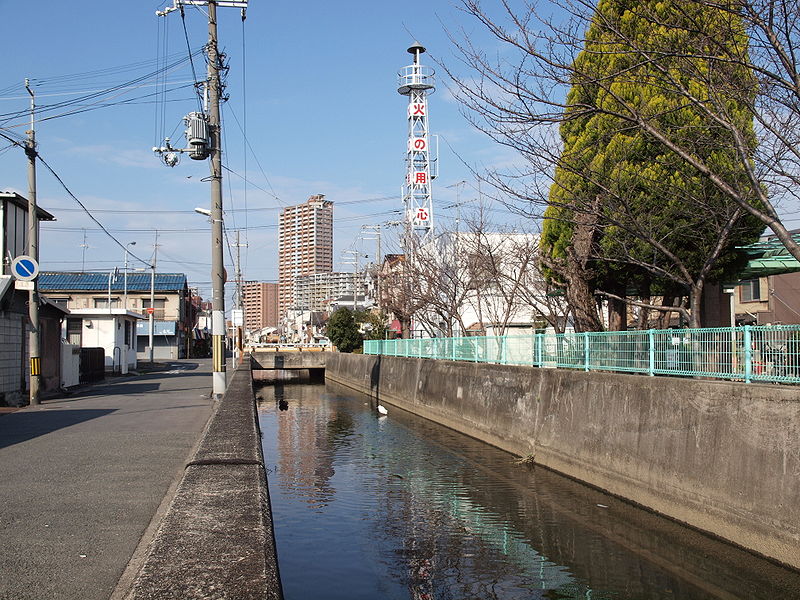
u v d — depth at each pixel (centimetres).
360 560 878
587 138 1238
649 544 929
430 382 2448
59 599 408
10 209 1952
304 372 5906
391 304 3528
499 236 3194
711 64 854
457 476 1391
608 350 1263
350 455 1655
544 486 1279
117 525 573
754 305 2953
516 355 1720
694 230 1227
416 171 3588
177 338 6806
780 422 798
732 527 866
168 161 1919
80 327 3509
